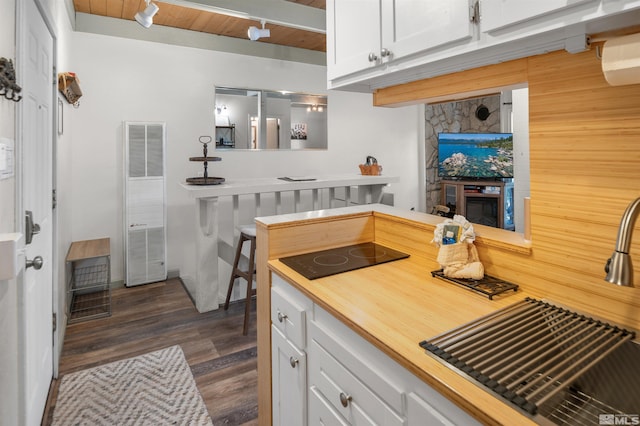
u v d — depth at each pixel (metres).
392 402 0.90
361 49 1.45
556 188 1.09
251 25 3.94
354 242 1.82
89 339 2.73
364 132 5.41
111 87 3.72
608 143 0.97
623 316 0.96
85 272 3.66
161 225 3.88
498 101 6.51
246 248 3.74
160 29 3.93
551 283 1.12
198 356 2.50
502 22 0.94
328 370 1.16
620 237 0.73
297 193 3.68
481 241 1.33
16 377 1.40
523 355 0.82
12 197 1.37
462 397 0.70
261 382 1.67
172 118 4.03
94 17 3.62
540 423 0.63
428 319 1.02
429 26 1.15
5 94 1.17
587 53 0.99
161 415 1.91
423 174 6.14
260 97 4.53
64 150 2.93
